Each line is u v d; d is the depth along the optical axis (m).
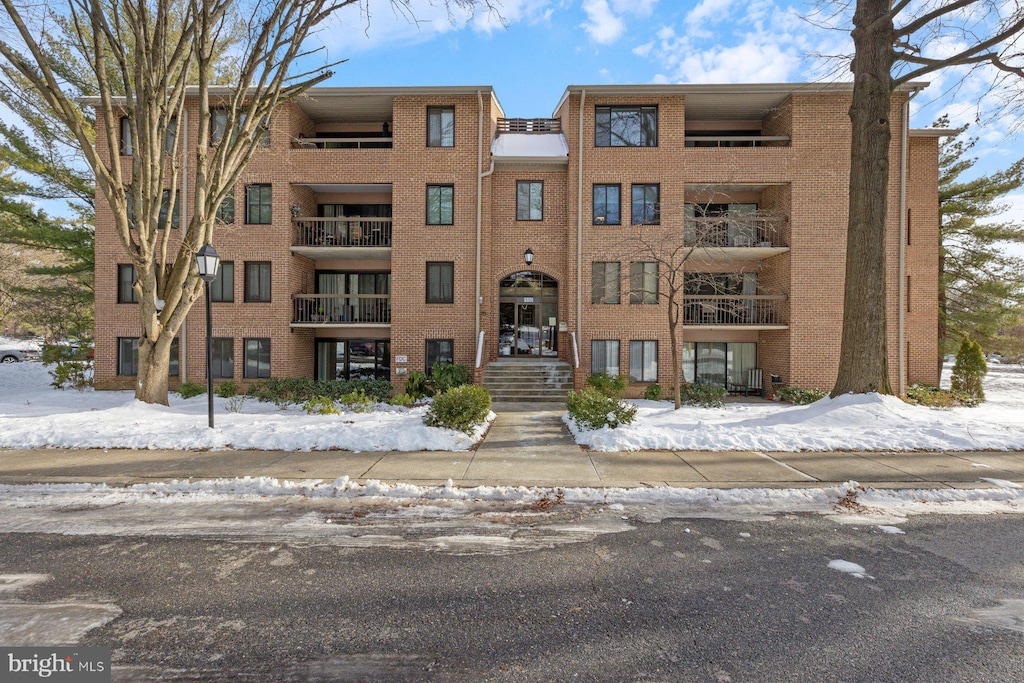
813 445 8.50
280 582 4.00
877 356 10.96
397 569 4.24
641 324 17.34
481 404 9.64
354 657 3.05
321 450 8.24
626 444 8.53
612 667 2.96
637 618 3.50
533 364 17.03
